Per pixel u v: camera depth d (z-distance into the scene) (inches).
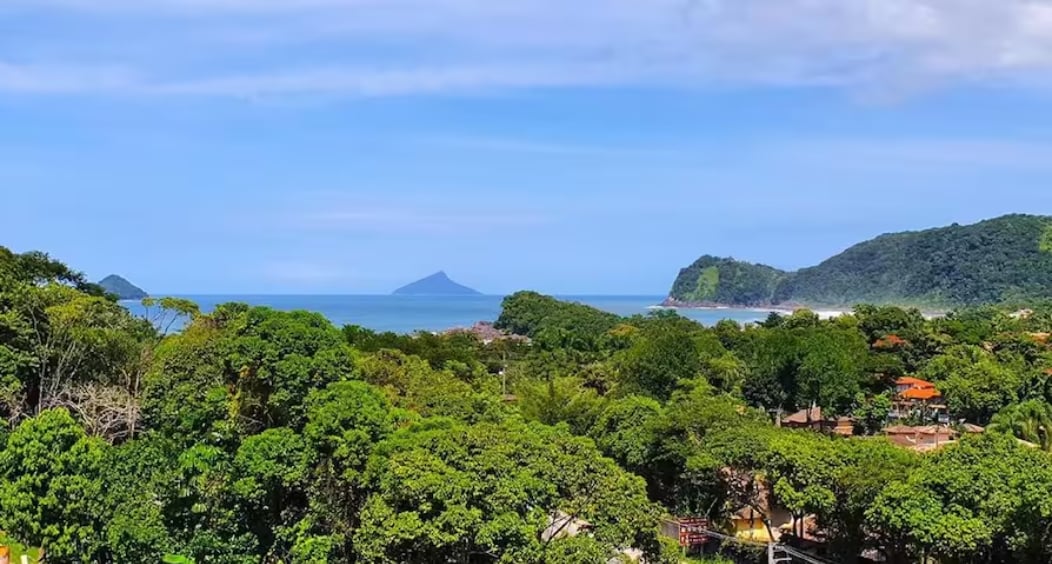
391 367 1877.5
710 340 3435.0
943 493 1215.6
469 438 1089.4
